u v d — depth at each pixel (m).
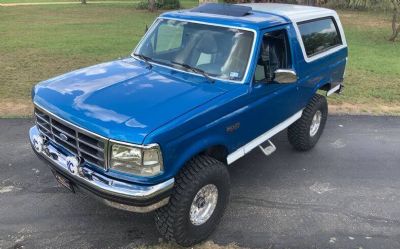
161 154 3.64
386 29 23.16
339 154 6.78
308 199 5.40
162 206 3.90
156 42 5.37
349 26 24.27
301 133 6.40
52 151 4.28
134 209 3.72
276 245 4.46
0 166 5.85
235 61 4.73
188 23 5.21
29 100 8.85
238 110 4.49
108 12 30.67
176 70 4.87
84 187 3.93
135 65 5.06
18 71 11.37
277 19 5.33
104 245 4.33
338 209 5.20
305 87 6.01
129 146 3.56
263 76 4.89
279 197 5.40
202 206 4.29
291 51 5.51
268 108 5.07
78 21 24.36
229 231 4.65
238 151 4.77
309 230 4.75
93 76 4.66
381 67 13.45
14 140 6.72
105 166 3.73
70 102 4.07
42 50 14.48
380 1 21.34
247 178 5.85
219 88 4.47
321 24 6.51
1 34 18.11
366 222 4.96
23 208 4.89
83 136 3.84
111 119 3.72
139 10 32.94
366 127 8.05
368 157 6.72
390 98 10.08
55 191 5.27
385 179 6.03
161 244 4.37
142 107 3.91
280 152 6.74
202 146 4.06
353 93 10.35
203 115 4.00
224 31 4.93
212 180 4.18
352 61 14.30
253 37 4.78
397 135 7.70
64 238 4.41
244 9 5.50
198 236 4.32
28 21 23.62
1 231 4.47
